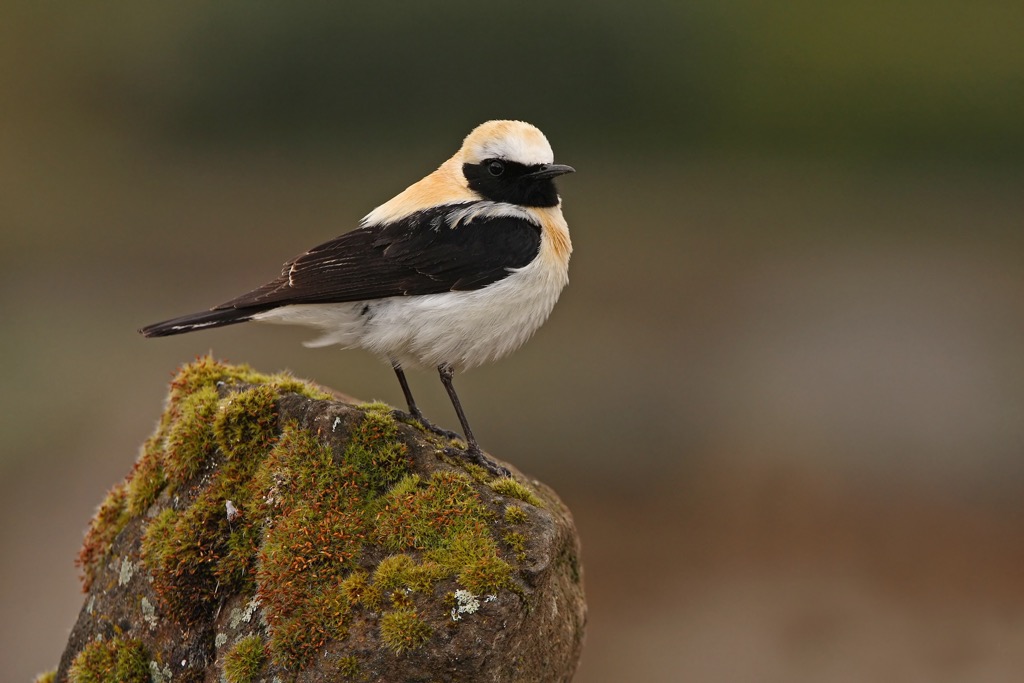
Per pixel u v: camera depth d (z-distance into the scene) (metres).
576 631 7.59
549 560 6.58
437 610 6.21
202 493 7.00
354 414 7.02
